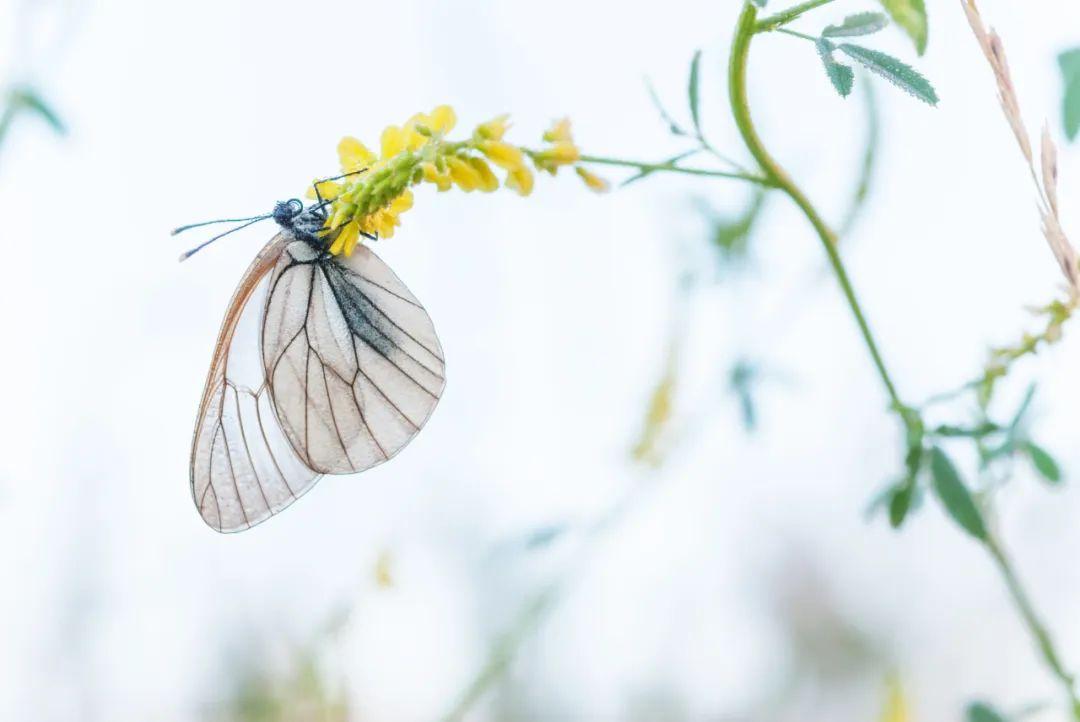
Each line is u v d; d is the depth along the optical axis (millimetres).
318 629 323
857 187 302
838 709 382
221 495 310
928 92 252
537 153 268
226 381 309
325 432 307
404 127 271
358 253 300
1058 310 268
